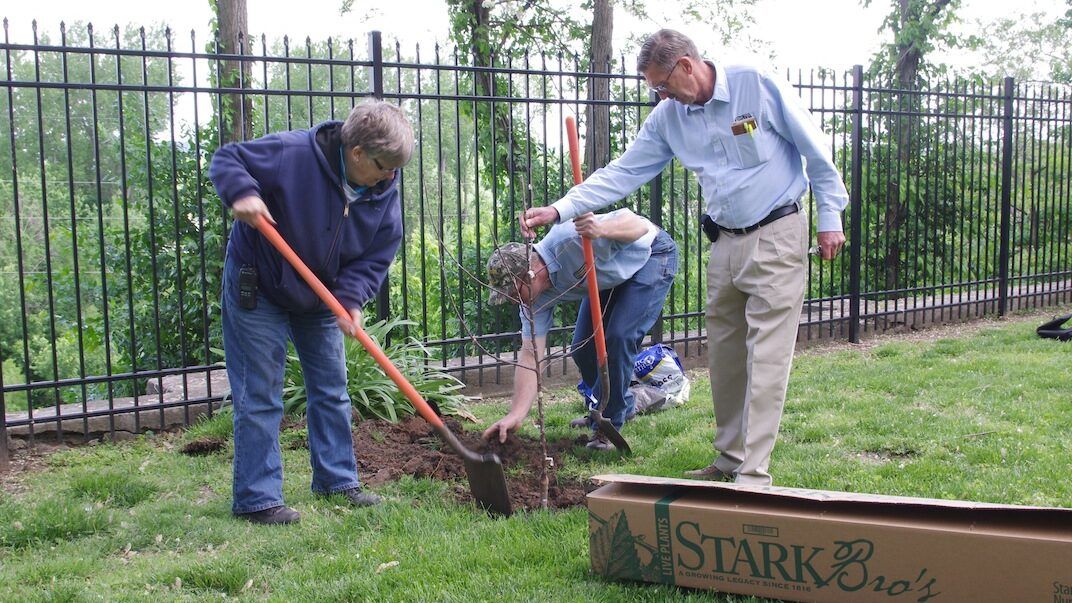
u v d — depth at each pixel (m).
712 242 4.04
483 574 2.99
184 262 7.53
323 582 2.97
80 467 4.68
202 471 4.49
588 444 4.70
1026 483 3.81
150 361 7.99
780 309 3.75
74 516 3.65
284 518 3.62
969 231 9.78
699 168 3.94
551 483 4.04
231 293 3.57
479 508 3.65
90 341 10.34
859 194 8.41
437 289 9.12
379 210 3.64
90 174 23.14
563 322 6.88
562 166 6.86
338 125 3.52
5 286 22.50
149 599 2.89
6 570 3.20
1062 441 4.48
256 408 3.61
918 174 9.35
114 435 5.29
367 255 3.74
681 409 5.64
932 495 3.67
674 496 2.83
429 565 3.05
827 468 4.12
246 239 3.49
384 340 5.85
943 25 12.44
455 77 6.34
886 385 6.04
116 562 3.30
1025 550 2.27
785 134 3.80
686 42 3.75
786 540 2.56
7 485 4.38
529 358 4.41
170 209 7.54
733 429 4.11
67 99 4.97
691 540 2.70
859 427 4.92
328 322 3.79
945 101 9.77
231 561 3.17
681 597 2.71
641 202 7.50
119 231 8.26
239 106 7.07
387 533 3.43
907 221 9.45
